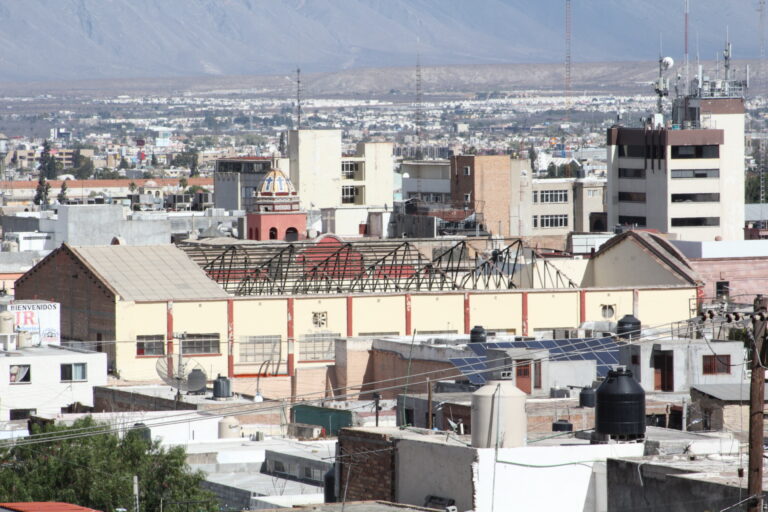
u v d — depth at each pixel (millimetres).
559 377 186625
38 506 94188
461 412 148125
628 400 111750
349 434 113062
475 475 102000
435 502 104375
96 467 149625
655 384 185750
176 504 145875
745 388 149000
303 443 172500
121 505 146750
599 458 104500
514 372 184875
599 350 189875
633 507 99438
